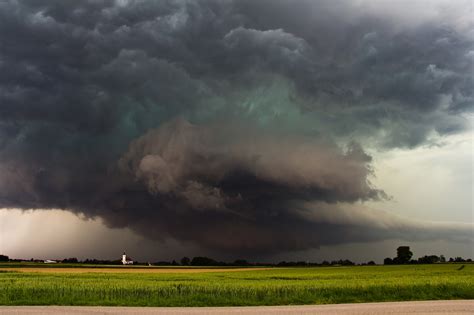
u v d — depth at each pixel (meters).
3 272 88.50
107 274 79.50
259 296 34.94
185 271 113.50
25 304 30.83
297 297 34.88
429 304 29.78
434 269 109.75
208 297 33.94
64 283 46.88
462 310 26.11
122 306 29.97
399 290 38.34
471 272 88.56
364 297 36.00
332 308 27.45
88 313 24.70
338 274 83.25
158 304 31.41
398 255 194.12
